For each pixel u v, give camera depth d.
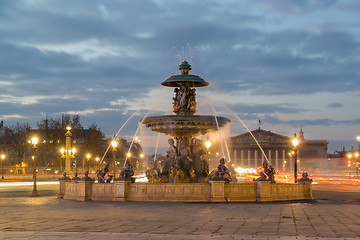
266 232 14.39
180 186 26.97
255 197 27.06
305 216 19.23
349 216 19.31
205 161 29.98
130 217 18.78
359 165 148.25
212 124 29.19
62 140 135.25
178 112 30.58
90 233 14.16
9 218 18.66
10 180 81.75
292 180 79.12
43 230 14.95
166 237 13.36
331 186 55.97
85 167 125.50
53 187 54.22
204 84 31.69
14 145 142.25
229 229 15.09
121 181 27.56
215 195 26.41
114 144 34.44
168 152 30.58
